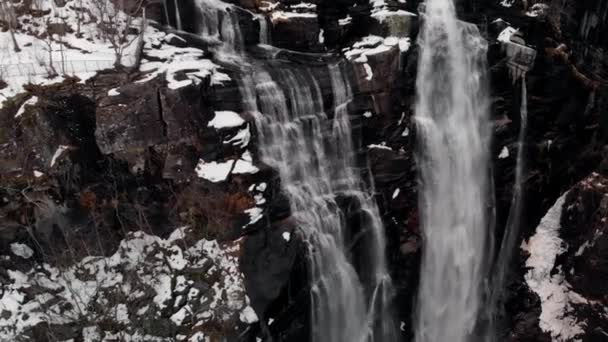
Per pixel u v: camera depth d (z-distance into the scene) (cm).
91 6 1825
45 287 1459
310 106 1855
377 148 1931
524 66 2147
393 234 1977
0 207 1433
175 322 1515
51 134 1474
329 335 1816
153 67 1666
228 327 1539
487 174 2183
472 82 2138
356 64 1916
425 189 2030
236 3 2131
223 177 1614
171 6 1952
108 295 1505
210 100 1677
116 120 1517
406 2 2177
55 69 1570
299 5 2183
